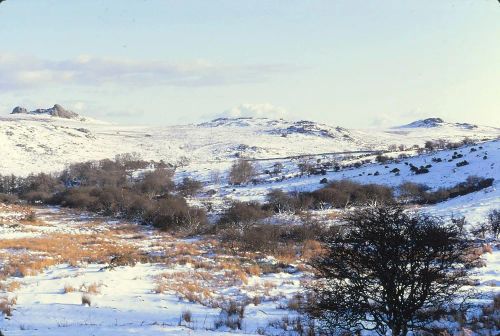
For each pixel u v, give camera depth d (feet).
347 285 35.14
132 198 231.09
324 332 40.96
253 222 161.68
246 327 46.19
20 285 67.41
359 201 189.98
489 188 173.68
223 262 91.91
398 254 33.22
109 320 47.85
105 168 401.49
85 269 82.79
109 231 171.22
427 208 157.17
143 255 103.76
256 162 434.30
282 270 86.48
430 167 242.17
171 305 56.44
